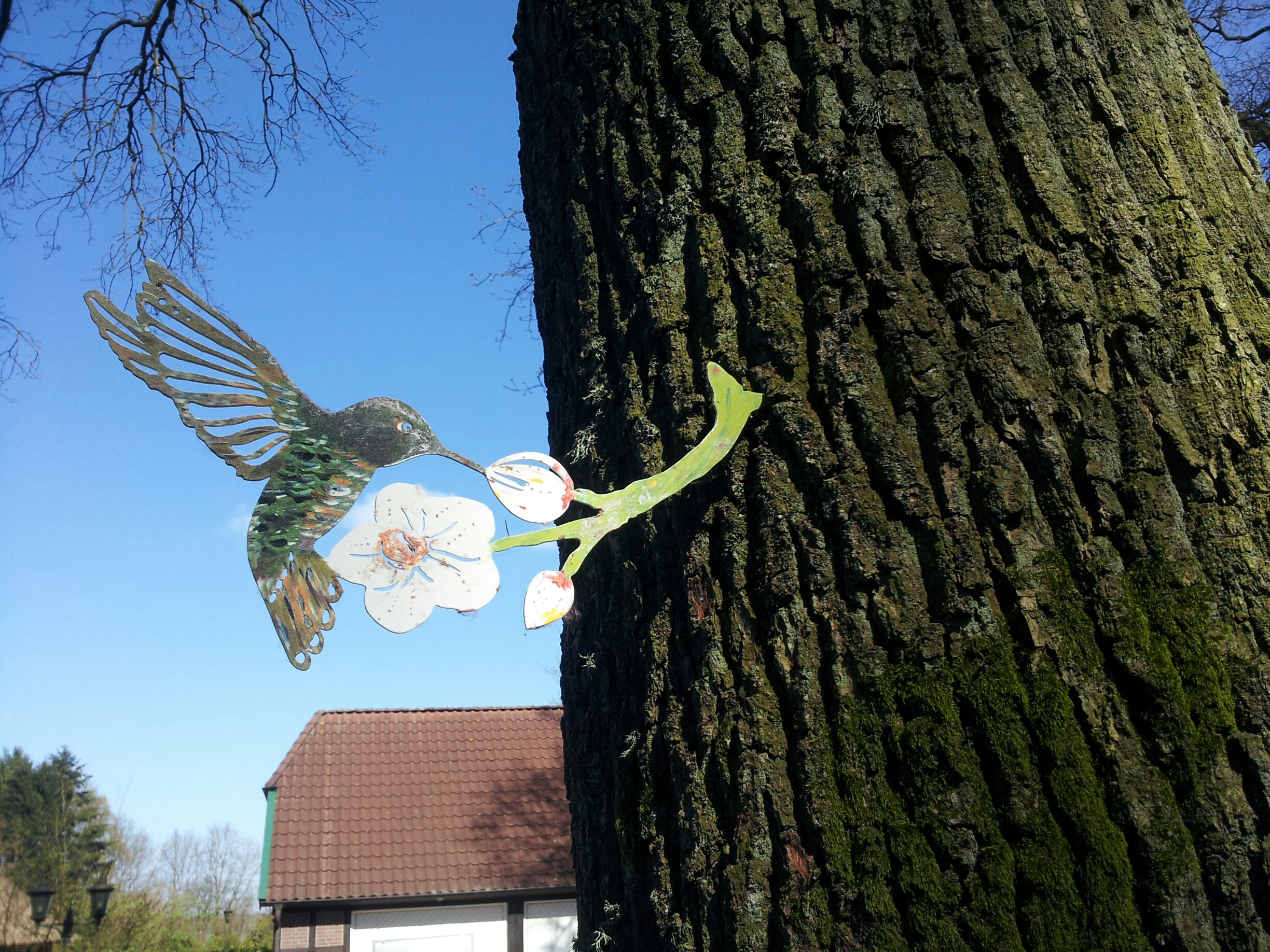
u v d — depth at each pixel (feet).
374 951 32.42
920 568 5.42
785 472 5.88
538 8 8.81
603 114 7.56
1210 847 4.68
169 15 16.76
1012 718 4.99
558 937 33.78
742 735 5.56
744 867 5.32
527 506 5.85
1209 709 4.87
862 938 4.89
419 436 5.85
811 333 6.01
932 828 4.93
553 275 8.41
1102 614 5.10
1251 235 6.11
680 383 6.44
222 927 105.29
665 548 6.52
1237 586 5.16
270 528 5.55
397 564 5.53
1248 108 18.56
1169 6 6.82
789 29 6.66
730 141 6.63
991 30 6.28
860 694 5.31
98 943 59.36
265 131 18.60
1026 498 5.36
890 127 6.12
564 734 8.23
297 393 5.77
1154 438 5.42
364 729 40.45
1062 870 4.71
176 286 5.64
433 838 34.96
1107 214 5.89
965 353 5.67
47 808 75.82
